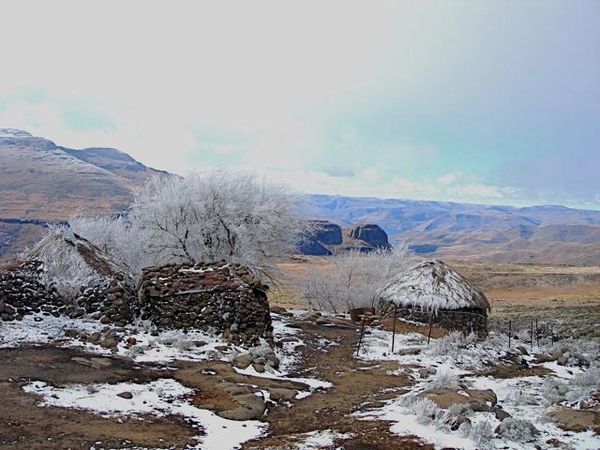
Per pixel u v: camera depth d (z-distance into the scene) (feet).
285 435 31.89
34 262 58.23
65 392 34.65
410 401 37.83
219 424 32.86
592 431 32.30
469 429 31.22
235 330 55.93
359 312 90.02
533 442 30.40
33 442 26.48
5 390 33.63
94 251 64.18
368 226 599.16
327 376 49.52
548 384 45.68
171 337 53.16
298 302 129.80
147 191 95.81
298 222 100.94
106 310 56.95
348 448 29.07
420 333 75.00
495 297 174.91
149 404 34.76
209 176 94.73
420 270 83.25
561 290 197.57
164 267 61.41
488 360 57.88
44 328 51.42
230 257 91.35
